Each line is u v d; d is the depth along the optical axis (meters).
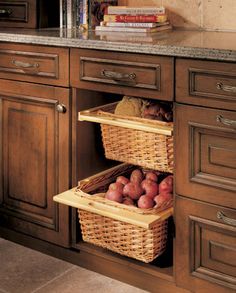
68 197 2.71
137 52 2.44
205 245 2.42
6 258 2.97
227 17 2.96
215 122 2.28
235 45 2.33
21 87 2.89
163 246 2.62
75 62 2.66
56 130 2.81
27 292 2.68
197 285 2.47
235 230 2.31
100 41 2.54
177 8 3.10
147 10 2.96
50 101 2.79
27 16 3.14
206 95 2.28
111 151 2.71
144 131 2.56
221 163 2.31
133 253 2.60
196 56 2.26
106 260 2.78
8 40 2.86
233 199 2.30
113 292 2.66
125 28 2.93
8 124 2.99
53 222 2.90
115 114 2.69
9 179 3.04
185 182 2.42
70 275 2.81
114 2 3.25
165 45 2.35
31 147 2.92
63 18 3.15
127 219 2.49
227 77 2.22
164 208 2.56
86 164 2.86
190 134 2.36
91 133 2.85
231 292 2.38
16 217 3.05
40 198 2.93
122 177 2.79
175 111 2.39
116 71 2.54
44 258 2.97
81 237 2.87
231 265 2.37
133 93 2.51
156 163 2.58
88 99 2.79
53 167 2.86
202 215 2.39
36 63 2.80
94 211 2.60
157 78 2.41
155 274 2.60
